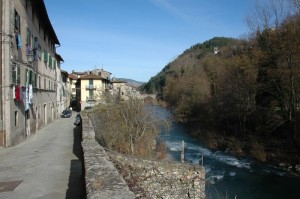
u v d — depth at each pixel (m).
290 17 28.20
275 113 31.47
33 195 8.84
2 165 13.03
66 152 16.16
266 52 31.05
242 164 25.83
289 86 29.00
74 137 23.23
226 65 43.12
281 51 28.31
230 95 39.66
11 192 9.13
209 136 37.03
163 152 25.50
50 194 8.90
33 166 12.69
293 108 28.58
